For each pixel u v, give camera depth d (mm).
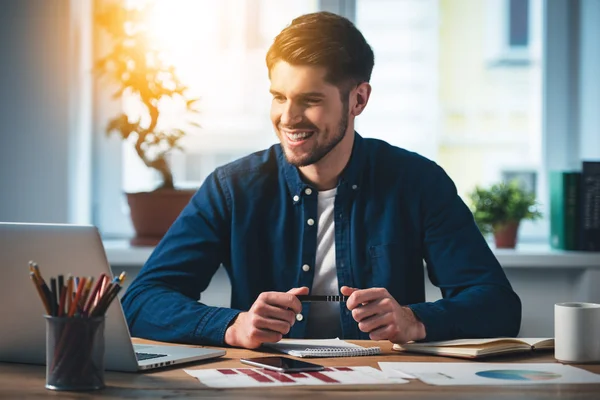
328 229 1835
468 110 2947
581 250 2625
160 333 1521
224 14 2908
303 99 1650
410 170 1870
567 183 2639
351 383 1103
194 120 2918
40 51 2670
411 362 1271
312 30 1647
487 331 1543
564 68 2928
